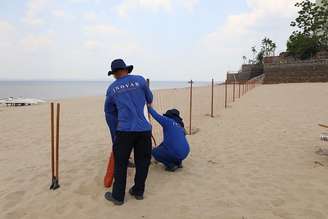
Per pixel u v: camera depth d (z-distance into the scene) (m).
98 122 13.12
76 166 6.25
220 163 6.40
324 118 12.42
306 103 18.88
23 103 29.23
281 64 57.66
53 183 5.09
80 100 31.09
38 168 6.30
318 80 53.59
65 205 4.49
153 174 5.66
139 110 4.44
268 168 6.07
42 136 10.04
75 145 8.37
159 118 5.62
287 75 56.94
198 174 5.71
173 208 4.37
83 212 4.28
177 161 5.85
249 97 25.22
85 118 14.63
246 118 12.77
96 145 8.23
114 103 4.54
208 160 6.60
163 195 4.79
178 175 5.64
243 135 9.21
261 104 18.78
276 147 7.72
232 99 23.72
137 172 4.61
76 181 5.36
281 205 4.45
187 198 4.69
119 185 4.44
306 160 6.57
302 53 62.50
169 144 5.71
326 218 4.07
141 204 4.49
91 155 7.13
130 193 4.80
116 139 4.43
